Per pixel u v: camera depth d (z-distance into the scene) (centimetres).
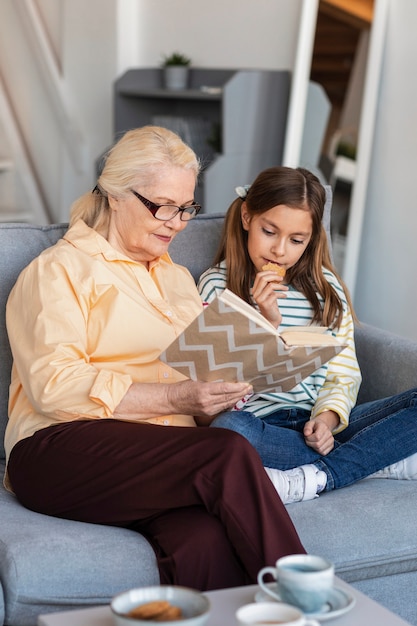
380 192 369
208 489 164
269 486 164
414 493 199
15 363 190
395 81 358
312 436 203
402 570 188
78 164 514
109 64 484
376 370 238
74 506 178
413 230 356
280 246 220
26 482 184
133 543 167
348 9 366
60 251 195
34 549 159
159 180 195
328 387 222
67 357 184
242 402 217
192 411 186
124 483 172
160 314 203
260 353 177
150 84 453
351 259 370
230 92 392
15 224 214
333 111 374
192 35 446
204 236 241
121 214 200
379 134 367
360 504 192
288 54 402
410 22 349
